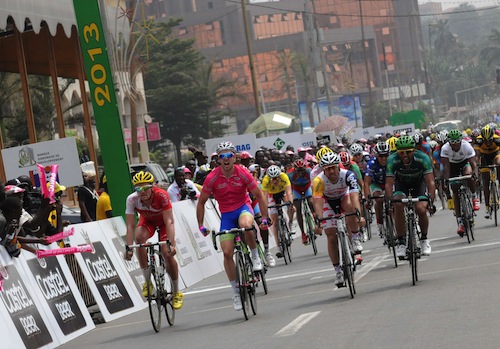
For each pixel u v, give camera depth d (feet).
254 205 83.56
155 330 52.26
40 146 78.69
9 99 175.73
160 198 54.75
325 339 39.75
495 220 90.58
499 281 51.31
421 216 60.23
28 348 51.44
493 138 90.58
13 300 52.11
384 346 36.27
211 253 90.22
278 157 124.36
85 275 62.80
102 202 78.48
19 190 54.08
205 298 68.03
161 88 389.39
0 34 118.01
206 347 42.93
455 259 66.95
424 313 43.68
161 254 55.47
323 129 233.76
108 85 79.05
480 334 36.29
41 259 57.47
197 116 397.39
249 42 243.60
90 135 128.06
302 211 91.15
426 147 93.20
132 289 68.54
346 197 58.54
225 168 56.08
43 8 100.94
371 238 98.22
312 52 298.97
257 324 48.32
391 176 60.80
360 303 50.62
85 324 59.16
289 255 86.79
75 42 126.31
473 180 81.61
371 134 257.14
